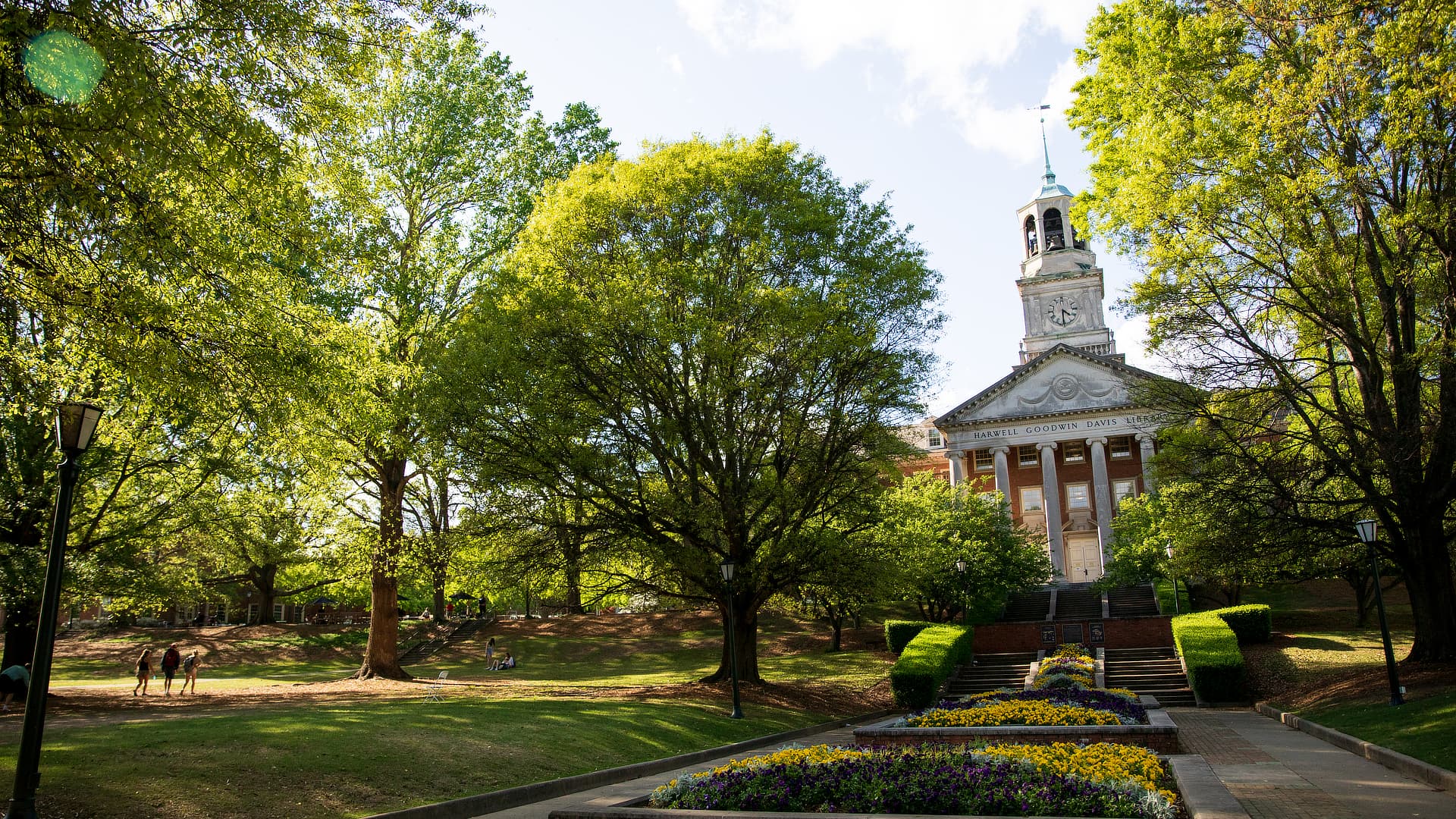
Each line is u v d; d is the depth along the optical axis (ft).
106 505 69.21
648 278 68.95
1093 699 59.52
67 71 30.63
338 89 43.09
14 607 63.82
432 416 67.46
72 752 35.70
